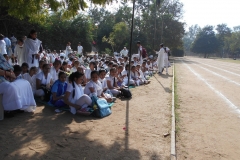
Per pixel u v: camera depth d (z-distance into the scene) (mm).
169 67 21375
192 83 11305
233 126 5020
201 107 6562
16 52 8703
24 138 3898
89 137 4070
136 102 6781
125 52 20062
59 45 28406
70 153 3459
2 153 3352
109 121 4980
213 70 19781
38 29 25203
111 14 40688
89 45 30859
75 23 29312
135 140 4043
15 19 20734
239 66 26406
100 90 6203
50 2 6305
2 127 4332
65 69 8219
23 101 5008
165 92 8555
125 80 9172
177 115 5660
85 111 5246
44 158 3273
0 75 4680
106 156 3418
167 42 40656
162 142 4020
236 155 3682
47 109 5621
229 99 7715
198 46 77188
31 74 6512
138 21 39938
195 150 3807
